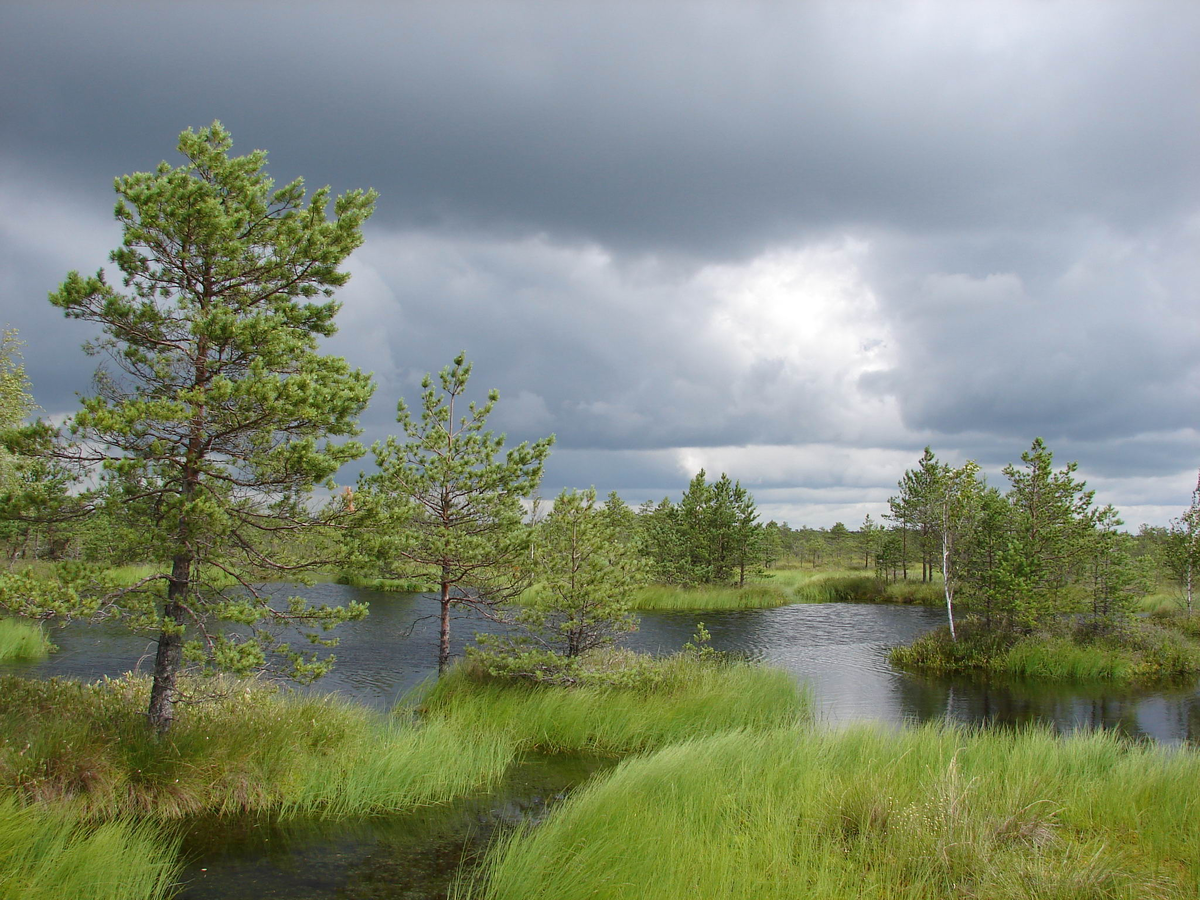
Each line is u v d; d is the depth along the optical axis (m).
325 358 10.00
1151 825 7.75
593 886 6.04
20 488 8.13
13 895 5.70
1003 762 9.73
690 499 44.53
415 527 15.18
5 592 7.55
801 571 62.31
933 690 18.98
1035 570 23.02
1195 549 29.70
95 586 8.45
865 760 9.60
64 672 16.66
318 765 9.62
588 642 15.10
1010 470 24.88
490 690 13.99
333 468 9.10
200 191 8.83
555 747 12.24
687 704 13.80
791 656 23.92
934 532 40.47
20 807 7.09
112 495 8.30
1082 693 18.81
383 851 7.84
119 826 7.18
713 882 5.92
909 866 6.48
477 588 16.59
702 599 38.72
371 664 19.33
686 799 7.91
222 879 7.04
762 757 9.80
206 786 8.70
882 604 40.97
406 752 10.06
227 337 8.64
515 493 15.62
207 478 9.31
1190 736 14.45
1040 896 5.89
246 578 9.71
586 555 14.73
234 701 10.61
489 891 6.59
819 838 7.14
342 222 10.01
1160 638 22.97
